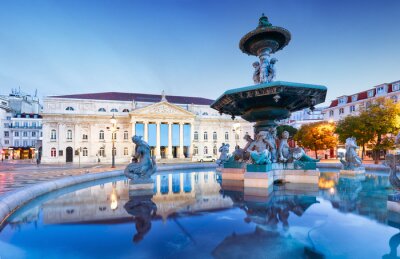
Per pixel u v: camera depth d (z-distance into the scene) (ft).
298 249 8.98
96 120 188.96
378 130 90.79
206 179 32.96
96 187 25.76
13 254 8.70
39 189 20.17
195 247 9.08
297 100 29.12
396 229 11.02
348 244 9.38
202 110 216.95
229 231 10.74
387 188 22.95
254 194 19.85
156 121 190.70
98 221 12.26
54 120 181.16
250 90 26.27
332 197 18.34
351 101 162.50
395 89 135.74
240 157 32.27
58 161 178.60
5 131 229.86
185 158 185.98
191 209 14.57
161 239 9.80
